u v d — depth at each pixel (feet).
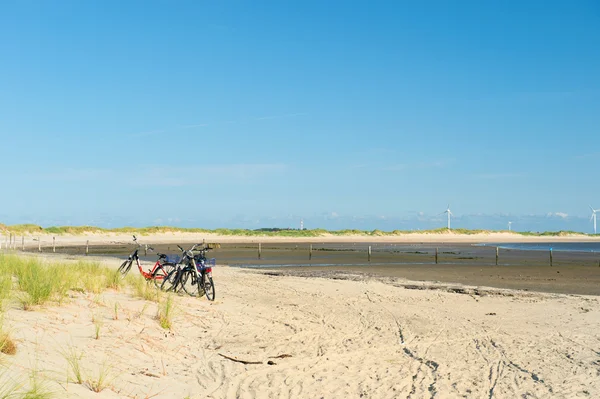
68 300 35.01
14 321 26.14
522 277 88.43
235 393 24.20
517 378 27.96
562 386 26.63
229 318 42.06
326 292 62.90
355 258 143.84
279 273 92.53
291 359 30.71
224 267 107.04
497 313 49.52
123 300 40.14
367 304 53.83
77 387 20.25
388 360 31.42
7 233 260.01
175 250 179.52
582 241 494.59
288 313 46.60
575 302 57.67
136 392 22.09
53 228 293.84
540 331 41.06
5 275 37.42
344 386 25.88
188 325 36.99
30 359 21.48
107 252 162.61
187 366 27.76
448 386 26.25
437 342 36.65
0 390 17.46
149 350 28.68
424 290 67.62
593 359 32.32
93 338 27.66
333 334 38.34
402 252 185.98
